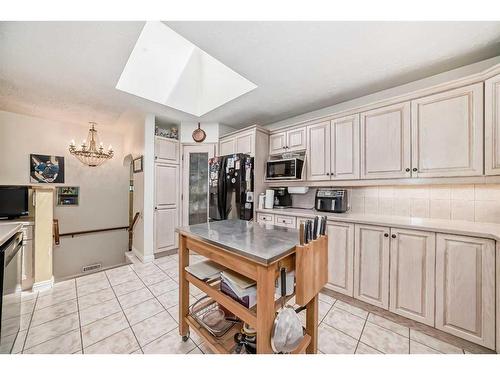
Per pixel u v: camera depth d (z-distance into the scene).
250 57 1.79
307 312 1.22
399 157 1.94
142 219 3.23
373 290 1.85
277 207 3.01
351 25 1.42
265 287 0.96
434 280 1.55
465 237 1.43
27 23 1.40
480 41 1.56
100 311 1.87
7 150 2.98
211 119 3.42
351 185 2.28
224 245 1.13
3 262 1.22
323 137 2.51
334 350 1.43
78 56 1.76
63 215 3.46
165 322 1.72
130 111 3.03
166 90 2.74
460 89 1.63
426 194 2.03
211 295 1.27
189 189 3.67
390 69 1.95
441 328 1.51
